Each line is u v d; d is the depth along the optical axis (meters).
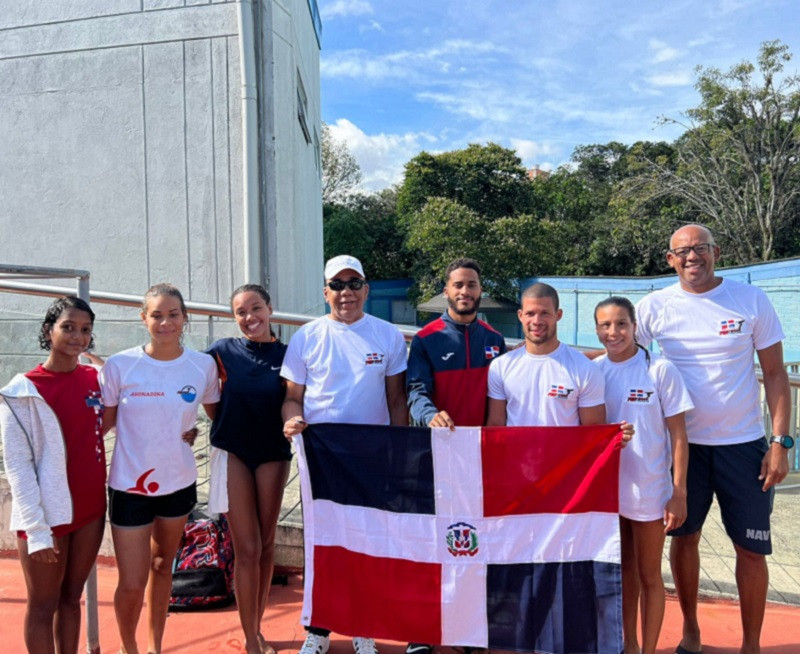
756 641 2.89
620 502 2.77
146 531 2.70
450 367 2.95
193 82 6.47
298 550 3.74
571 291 18.84
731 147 19.81
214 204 6.49
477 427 2.77
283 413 2.88
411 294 25.17
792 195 18.78
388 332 3.00
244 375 2.92
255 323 2.95
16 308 6.84
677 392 2.72
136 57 6.57
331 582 2.86
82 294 3.01
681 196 21.70
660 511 2.72
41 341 2.58
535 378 2.80
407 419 3.05
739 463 2.83
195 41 6.45
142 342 6.66
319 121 13.12
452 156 26.69
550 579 2.73
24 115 6.82
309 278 10.40
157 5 6.50
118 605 2.68
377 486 2.85
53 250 6.84
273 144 6.51
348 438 2.84
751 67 18.83
